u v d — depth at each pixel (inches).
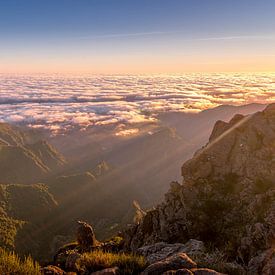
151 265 342.3
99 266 370.0
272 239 584.1
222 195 869.8
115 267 356.2
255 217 715.4
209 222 811.4
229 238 731.4
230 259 614.2
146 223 941.8
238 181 884.6
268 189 804.6
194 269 320.5
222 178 915.4
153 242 852.6
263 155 885.8
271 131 932.0
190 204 869.8
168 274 308.8
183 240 807.1
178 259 343.9
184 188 921.5
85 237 927.0
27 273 318.3
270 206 714.2
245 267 412.8
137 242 904.3
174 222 857.5
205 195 885.2
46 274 362.0
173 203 913.5
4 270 309.7
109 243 965.2
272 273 369.4
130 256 378.0
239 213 789.9
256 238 614.5
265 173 844.6
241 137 960.3
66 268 408.8
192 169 956.6
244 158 910.4
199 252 482.3
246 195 822.5
